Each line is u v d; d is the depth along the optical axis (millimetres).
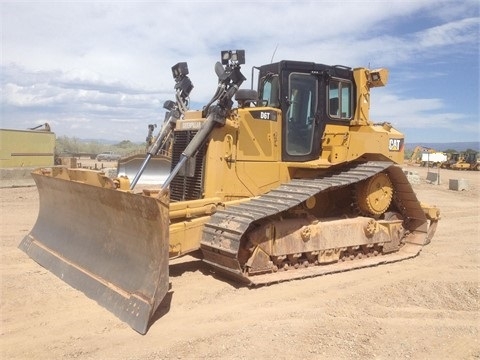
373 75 8695
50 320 5281
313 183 7543
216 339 4910
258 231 6867
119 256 6023
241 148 7566
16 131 20000
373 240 8383
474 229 12094
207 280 6902
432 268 8016
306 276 7152
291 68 7930
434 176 28000
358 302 6137
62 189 7273
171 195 8156
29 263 7449
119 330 5066
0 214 12336
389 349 4781
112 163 34812
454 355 4703
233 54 7199
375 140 8547
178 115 8477
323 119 8289
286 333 5078
